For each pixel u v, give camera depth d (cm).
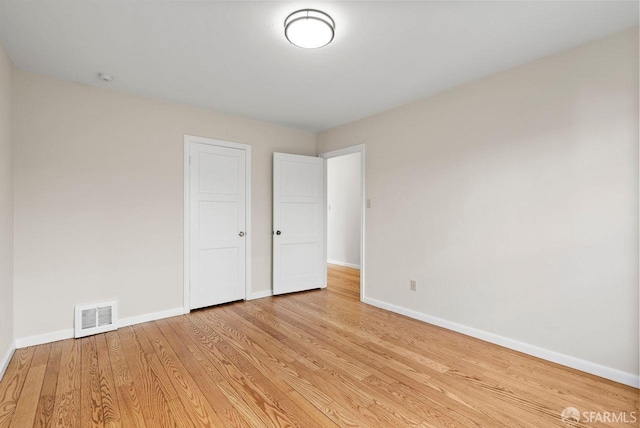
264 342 269
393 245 353
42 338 264
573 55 225
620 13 188
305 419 170
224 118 375
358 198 624
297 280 434
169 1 178
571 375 215
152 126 323
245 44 224
